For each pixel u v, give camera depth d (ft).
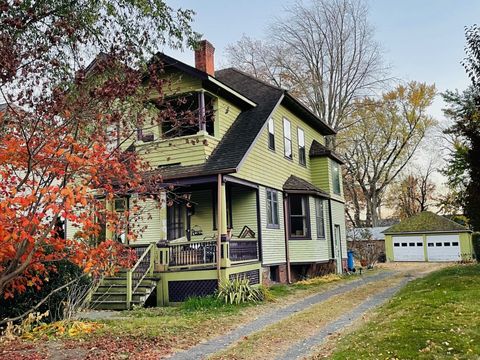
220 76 67.36
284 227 58.39
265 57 116.37
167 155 46.98
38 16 21.98
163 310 37.04
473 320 23.06
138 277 41.75
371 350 19.65
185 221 51.93
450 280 40.29
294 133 66.80
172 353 23.16
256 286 45.11
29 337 25.84
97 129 21.47
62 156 20.34
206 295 40.93
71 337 26.04
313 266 63.77
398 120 135.74
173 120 27.12
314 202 64.59
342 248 77.46
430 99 132.77
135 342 25.12
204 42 53.98
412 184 171.63
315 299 42.75
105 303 38.60
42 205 19.62
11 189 18.39
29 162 19.39
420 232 117.39
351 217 164.55
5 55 18.44
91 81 21.86
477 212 47.85
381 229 134.41
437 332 21.11
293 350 22.97
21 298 27.58
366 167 147.54
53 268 26.58
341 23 109.40
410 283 49.21
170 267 42.60
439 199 147.43
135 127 25.34
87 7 24.63
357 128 134.62
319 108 112.16
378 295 43.55
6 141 19.67
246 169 49.24
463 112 78.13
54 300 29.48
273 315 34.22
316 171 72.43
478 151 47.14
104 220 22.82
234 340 25.93
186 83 46.11
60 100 20.27
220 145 48.21
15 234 16.69
